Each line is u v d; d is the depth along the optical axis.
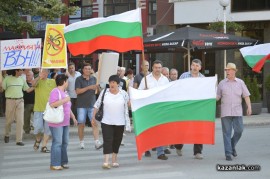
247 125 18.27
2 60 13.34
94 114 10.25
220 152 12.21
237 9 26.22
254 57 12.17
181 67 29.27
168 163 10.77
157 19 29.48
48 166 10.59
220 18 26.47
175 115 10.76
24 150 12.83
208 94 10.86
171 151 12.44
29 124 15.36
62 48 13.31
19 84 13.64
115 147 10.38
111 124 10.12
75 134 15.95
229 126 11.08
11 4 21.36
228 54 27.02
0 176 9.61
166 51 19.64
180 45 16.58
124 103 10.22
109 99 10.09
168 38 17.00
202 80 10.80
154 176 9.42
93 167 10.42
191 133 10.88
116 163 10.42
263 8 25.62
